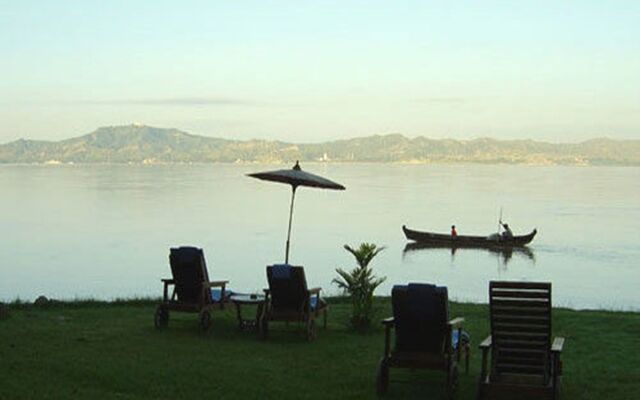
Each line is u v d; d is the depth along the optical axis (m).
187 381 9.42
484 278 41.06
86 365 10.03
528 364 8.65
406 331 9.26
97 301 16.86
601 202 118.00
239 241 56.56
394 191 146.12
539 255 54.00
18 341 11.65
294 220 76.94
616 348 12.33
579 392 9.45
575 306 30.44
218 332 13.16
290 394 9.04
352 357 11.27
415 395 9.27
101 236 58.94
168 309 13.20
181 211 87.19
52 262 43.31
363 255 14.07
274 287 12.48
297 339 12.70
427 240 58.47
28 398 8.26
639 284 38.91
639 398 9.20
